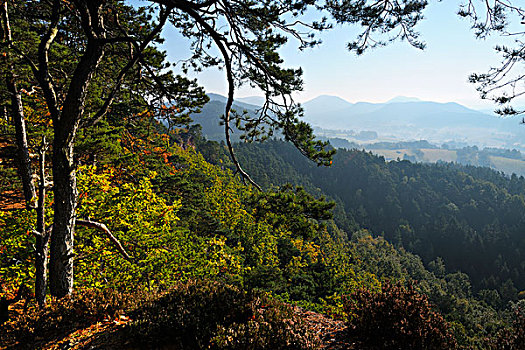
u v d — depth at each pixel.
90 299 5.88
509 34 4.43
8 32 7.84
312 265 43.88
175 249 10.30
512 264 111.69
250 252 33.75
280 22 5.85
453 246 124.12
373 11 5.21
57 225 6.04
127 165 16.39
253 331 4.61
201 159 63.66
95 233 8.96
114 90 6.84
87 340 4.92
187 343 4.68
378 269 91.56
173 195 24.30
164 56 9.05
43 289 6.22
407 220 145.50
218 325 4.66
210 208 37.34
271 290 27.44
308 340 4.77
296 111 6.56
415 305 5.13
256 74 6.70
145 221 9.73
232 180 60.72
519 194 148.25
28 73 8.13
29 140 11.35
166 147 28.00
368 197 160.25
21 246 7.37
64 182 6.00
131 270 9.04
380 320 5.08
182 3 5.51
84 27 5.77
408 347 4.64
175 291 6.11
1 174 11.73
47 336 5.13
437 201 148.88
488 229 126.38
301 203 6.82
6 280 7.04
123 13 8.09
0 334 5.00
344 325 6.18
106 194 9.40
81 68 5.87
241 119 6.73
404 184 158.62
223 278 20.16
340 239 100.31
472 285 108.06
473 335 41.91
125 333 4.91
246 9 5.87
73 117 5.93
